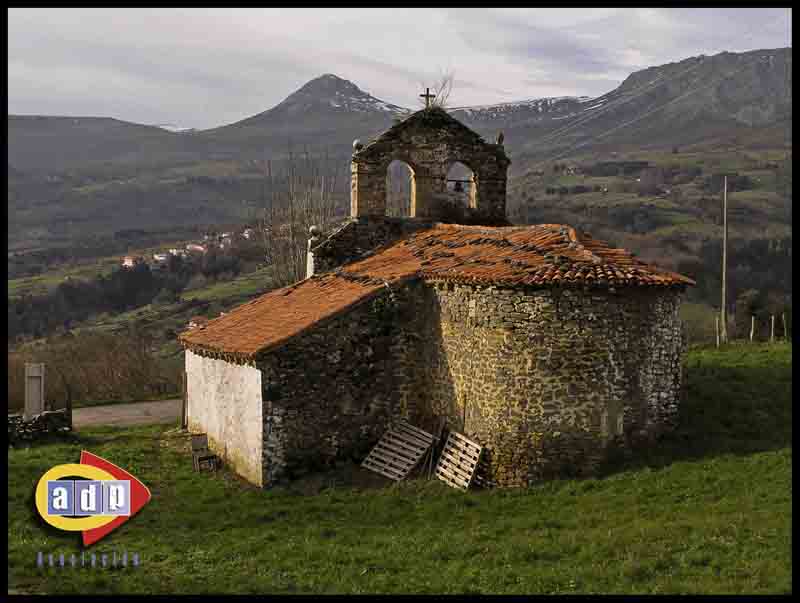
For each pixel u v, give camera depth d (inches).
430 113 940.0
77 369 1428.4
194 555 519.5
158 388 1454.2
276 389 700.0
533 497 617.0
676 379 697.0
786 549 444.1
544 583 434.6
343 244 923.4
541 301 650.2
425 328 757.3
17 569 485.4
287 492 673.6
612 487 610.5
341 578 462.6
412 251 852.6
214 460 780.0
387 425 749.9
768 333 1499.8
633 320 665.0
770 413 754.8
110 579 471.5
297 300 834.2
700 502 558.6
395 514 605.3
